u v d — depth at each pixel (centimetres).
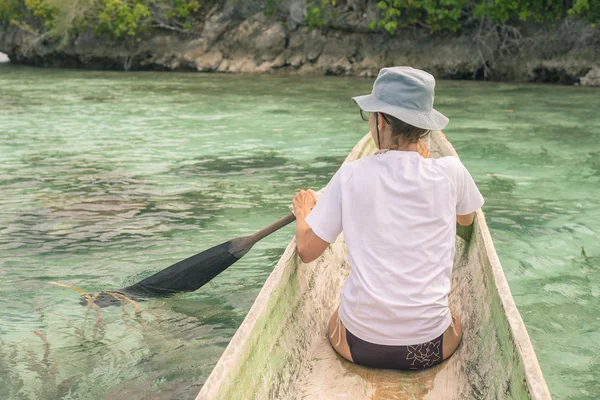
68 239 487
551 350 324
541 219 532
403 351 242
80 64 2475
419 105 228
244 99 1427
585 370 306
